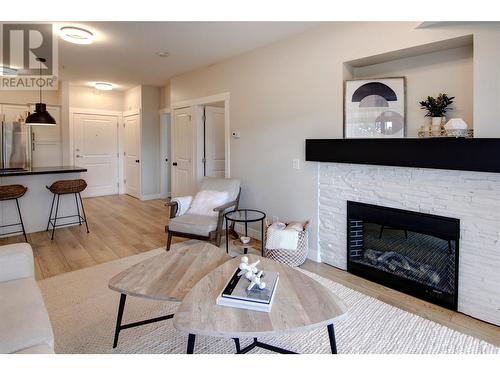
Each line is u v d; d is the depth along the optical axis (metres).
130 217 5.32
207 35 3.41
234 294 1.51
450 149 2.21
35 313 1.46
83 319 2.24
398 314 2.31
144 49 3.90
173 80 5.54
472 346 1.93
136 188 7.08
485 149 2.06
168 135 6.91
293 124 3.49
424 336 2.04
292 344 1.96
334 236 3.20
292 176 3.55
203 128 5.14
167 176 7.04
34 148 6.23
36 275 2.97
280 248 3.14
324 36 3.11
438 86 2.60
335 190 3.15
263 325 1.33
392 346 1.93
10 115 6.01
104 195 7.42
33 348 1.28
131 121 7.13
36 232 4.39
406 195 2.62
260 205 3.98
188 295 1.58
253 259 2.09
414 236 2.69
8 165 4.95
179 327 1.31
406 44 2.52
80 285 2.76
